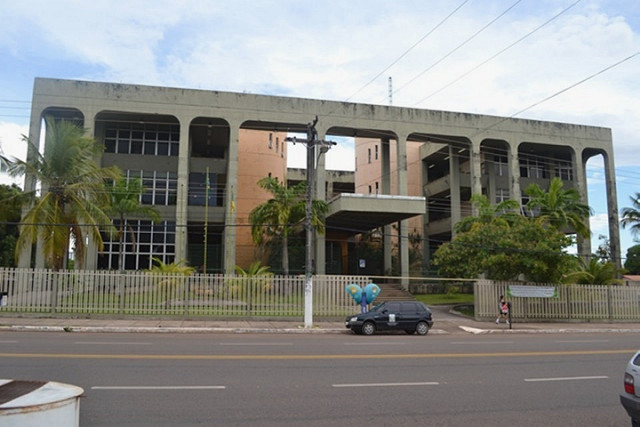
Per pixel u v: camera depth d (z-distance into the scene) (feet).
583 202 158.20
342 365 38.40
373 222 147.95
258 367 36.58
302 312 83.71
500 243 93.97
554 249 92.38
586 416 25.00
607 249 170.50
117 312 77.46
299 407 25.49
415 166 185.37
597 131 163.63
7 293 74.84
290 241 153.28
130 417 22.98
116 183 117.50
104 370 33.86
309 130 78.23
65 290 76.43
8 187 120.26
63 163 85.71
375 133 148.77
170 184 140.15
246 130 166.50
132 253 132.67
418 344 55.47
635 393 21.93
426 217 177.37
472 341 60.54
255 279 82.58
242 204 161.79
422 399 27.81
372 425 22.71
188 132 131.75
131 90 130.00
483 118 152.15
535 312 92.48
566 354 47.14
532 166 174.60
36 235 82.38
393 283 149.18
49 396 12.22
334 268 166.91
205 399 26.63
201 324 73.56
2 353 40.29
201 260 155.63
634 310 97.19
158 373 33.24
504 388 31.14
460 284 126.72
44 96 125.90
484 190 169.89
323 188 137.80
